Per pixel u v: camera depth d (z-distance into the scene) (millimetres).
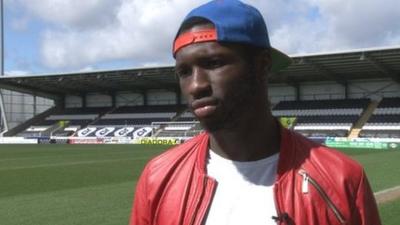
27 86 65312
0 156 34688
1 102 67188
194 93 1630
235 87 1624
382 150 40812
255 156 1787
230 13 1611
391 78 54188
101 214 11562
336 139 49031
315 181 1702
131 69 54094
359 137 51531
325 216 1681
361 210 1726
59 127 68188
